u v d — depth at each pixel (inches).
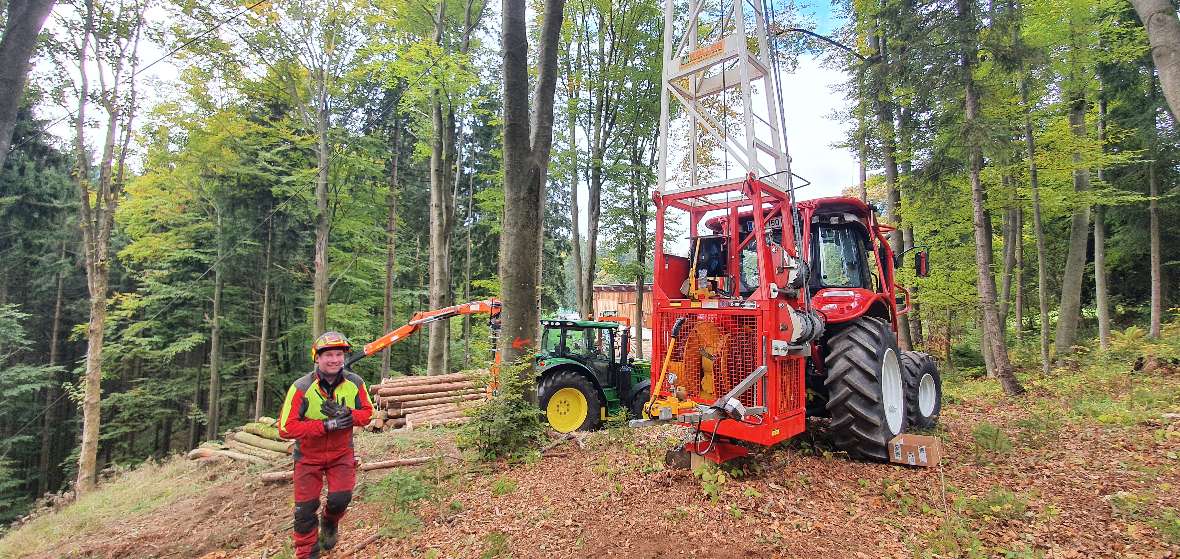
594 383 312.8
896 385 205.5
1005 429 231.5
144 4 395.5
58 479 741.3
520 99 218.2
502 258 217.8
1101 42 422.3
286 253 681.0
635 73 578.2
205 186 581.9
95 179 486.6
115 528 225.8
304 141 552.4
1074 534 127.6
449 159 611.5
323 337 133.6
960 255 496.7
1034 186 429.4
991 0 333.4
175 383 693.3
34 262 697.6
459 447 206.2
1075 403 280.4
